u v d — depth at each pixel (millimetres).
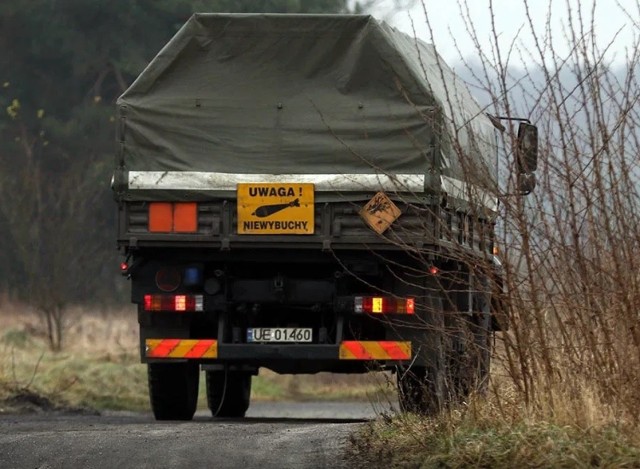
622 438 27438
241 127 43250
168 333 44156
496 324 33812
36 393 64562
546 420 29281
